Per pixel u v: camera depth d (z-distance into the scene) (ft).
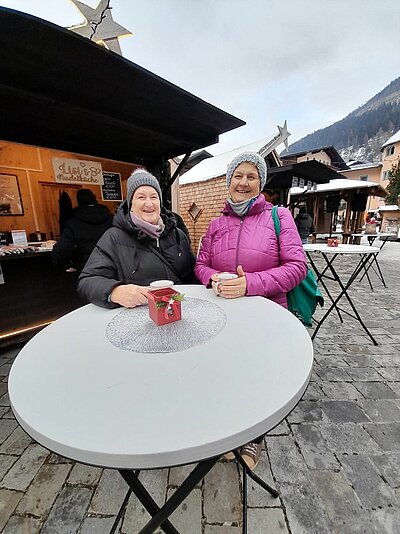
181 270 5.15
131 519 3.26
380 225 53.57
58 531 3.15
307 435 4.48
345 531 3.10
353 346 7.62
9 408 5.26
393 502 3.41
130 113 6.97
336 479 3.72
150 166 11.63
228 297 3.81
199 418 1.57
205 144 9.09
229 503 3.43
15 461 4.09
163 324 2.92
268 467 3.91
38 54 4.43
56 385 1.91
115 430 1.50
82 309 3.59
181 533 3.11
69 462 4.06
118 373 2.04
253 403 1.68
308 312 4.66
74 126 7.58
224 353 2.29
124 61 4.80
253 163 4.52
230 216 4.90
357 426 4.66
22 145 8.53
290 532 3.10
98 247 4.37
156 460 1.38
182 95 6.12
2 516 3.31
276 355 2.25
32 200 9.73
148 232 4.52
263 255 4.38
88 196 8.53
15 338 8.21
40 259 8.62
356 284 14.96
